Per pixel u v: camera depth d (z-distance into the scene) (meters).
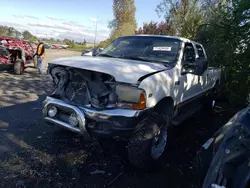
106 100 2.91
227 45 6.63
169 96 3.50
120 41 4.63
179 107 4.09
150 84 2.93
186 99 4.38
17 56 10.35
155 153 3.25
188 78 4.18
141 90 2.80
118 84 2.82
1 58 9.67
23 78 9.41
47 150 3.49
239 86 6.64
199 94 5.19
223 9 7.28
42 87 7.94
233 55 6.48
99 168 3.15
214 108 6.89
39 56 10.78
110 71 2.78
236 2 6.11
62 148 3.59
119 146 3.78
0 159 3.14
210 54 7.41
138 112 2.78
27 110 5.28
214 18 8.08
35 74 10.71
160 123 3.12
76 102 3.08
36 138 3.86
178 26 13.55
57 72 3.38
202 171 2.27
